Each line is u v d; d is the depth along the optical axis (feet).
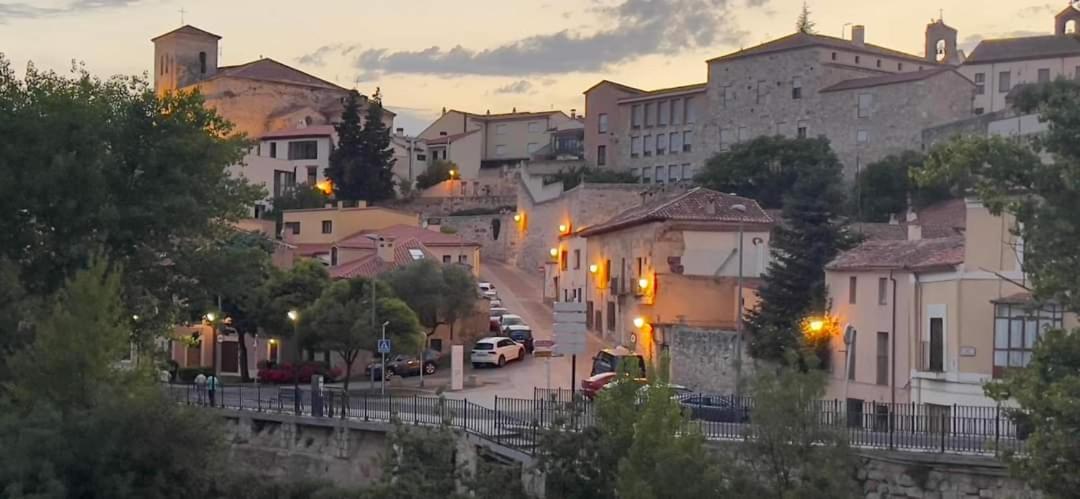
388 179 525.75
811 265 238.68
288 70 634.43
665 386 122.83
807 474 114.83
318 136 536.42
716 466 116.78
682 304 268.62
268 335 300.81
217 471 164.25
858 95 451.53
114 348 167.43
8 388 165.78
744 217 277.64
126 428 155.22
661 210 276.41
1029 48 463.42
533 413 159.74
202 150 217.56
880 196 398.42
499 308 360.89
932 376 186.39
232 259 220.23
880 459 134.00
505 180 537.65
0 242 206.90
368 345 273.33
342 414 190.70
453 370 246.68
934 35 548.72
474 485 132.36
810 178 342.23
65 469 152.46
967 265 181.37
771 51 474.90
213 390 210.38
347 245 372.38
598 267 319.68
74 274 191.62
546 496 130.00
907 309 194.29
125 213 209.36
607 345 303.89
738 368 151.64
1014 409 131.23
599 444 129.80
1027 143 116.37
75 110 208.95
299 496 167.63
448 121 630.74
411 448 133.80
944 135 417.08
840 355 212.02
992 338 178.19
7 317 183.83
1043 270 109.81
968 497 129.70
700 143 494.59
